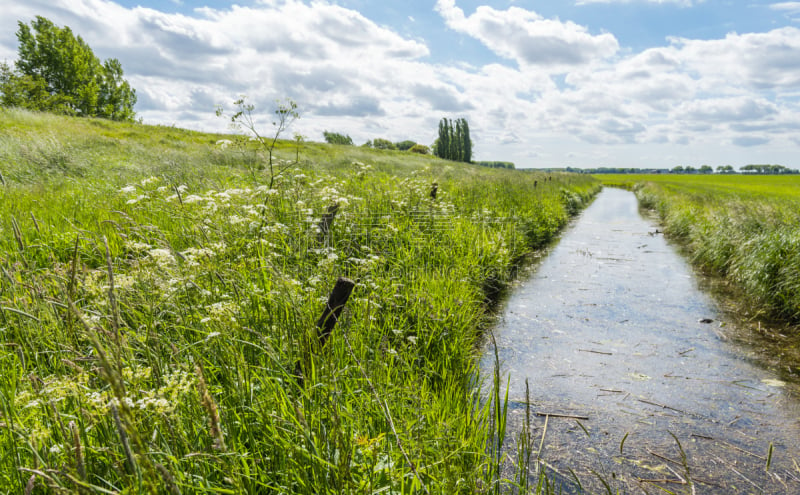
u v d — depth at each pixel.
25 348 2.48
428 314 4.61
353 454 2.09
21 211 6.23
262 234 4.46
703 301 7.18
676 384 4.43
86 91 47.97
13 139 12.59
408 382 3.13
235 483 1.54
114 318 1.52
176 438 1.71
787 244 7.04
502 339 5.46
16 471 1.71
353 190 9.02
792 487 3.01
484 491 2.43
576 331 5.79
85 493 1.18
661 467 3.20
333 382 2.18
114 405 1.11
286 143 29.20
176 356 1.72
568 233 14.62
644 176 95.88
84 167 10.76
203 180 7.84
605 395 4.18
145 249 2.93
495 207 12.62
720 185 44.16
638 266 9.70
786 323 6.14
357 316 3.73
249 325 2.80
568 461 3.21
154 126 32.12
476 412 3.31
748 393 4.27
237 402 2.15
